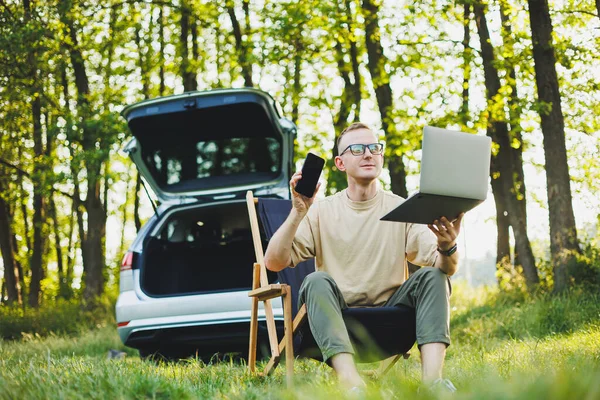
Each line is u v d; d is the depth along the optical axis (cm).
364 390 238
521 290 1009
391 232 344
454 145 282
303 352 342
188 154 703
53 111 1440
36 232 1891
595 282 889
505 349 477
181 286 726
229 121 683
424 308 310
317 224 350
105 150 1245
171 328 584
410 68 1222
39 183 1402
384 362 387
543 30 988
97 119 1271
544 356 374
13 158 1828
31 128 1794
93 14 1392
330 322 300
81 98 1333
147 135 688
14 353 680
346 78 1424
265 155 700
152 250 675
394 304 327
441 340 303
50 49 1361
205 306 581
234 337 577
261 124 683
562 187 952
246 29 1434
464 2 1152
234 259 761
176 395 279
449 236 307
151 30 1520
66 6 1326
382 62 1218
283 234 331
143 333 594
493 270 1340
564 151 963
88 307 1320
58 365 392
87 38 1401
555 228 945
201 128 687
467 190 285
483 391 190
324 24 1246
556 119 971
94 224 1380
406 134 1184
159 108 662
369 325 320
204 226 737
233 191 695
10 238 1792
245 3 1432
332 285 316
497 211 1341
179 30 1559
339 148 352
